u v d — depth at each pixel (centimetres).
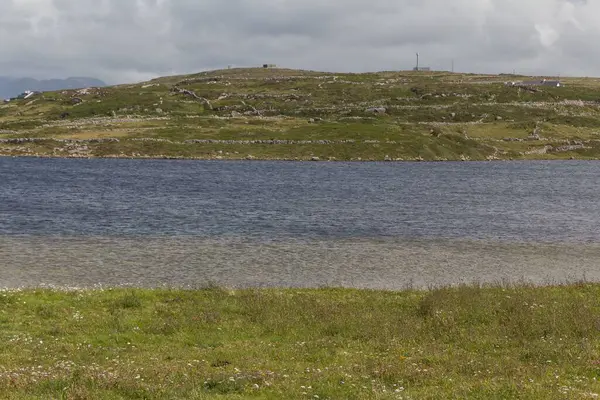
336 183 11838
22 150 17512
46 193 8956
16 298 2725
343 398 1577
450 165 17850
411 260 4491
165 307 2725
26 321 2447
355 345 2242
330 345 2228
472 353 2141
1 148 17525
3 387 1571
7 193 8806
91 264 4141
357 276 3894
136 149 18312
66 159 16788
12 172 12469
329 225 6375
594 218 7281
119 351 2109
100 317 2536
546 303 2852
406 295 3119
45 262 4178
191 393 1569
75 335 2291
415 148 19875
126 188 10000
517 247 5166
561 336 2338
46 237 5288
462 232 6022
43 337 2250
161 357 2030
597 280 3866
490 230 6188
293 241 5309
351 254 4700
